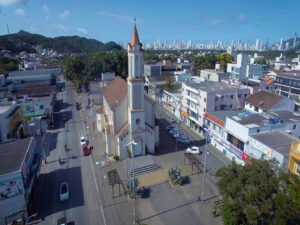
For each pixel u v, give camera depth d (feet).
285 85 273.95
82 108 274.98
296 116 154.61
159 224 97.96
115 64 414.41
